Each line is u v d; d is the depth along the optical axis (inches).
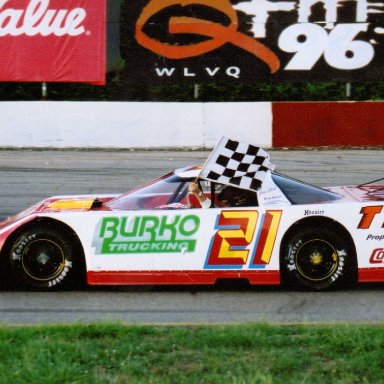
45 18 1712.6
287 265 699.4
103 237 698.2
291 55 1712.6
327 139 1578.5
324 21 1702.8
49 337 516.4
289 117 1578.5
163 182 726.5
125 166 1397.6
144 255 697.6
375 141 1576.0
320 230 695.1
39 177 1306.6
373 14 1696.6
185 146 1603.1
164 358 478.9
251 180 701.9
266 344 505.7
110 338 521.7
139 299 690.8
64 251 708.0
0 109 1600.6
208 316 631.8
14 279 762.8
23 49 1718.8
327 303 668.1
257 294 704.4
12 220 732.7
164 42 1717.5
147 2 1710.1
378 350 484.7
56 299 690.2
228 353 490.0
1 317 632.4
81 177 1304.1
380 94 1784.0
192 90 1820.9
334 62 1712.6
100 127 1603.1
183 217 697.0
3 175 1325.0
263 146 1584.6
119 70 1834.4
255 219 693.9
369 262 692.1
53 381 439.2
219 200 708.7
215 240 693.9
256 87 1814.7
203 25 1708.9
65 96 1840.6
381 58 1707.7
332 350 491.2
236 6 1702.8
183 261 695.7
